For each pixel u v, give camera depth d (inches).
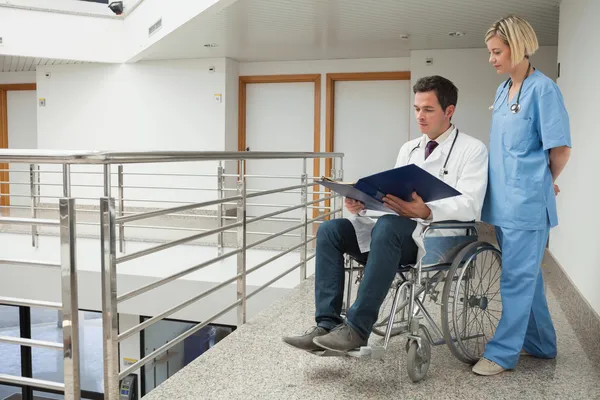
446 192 82.1
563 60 186.9
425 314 96.2
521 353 104.3
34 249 257.3
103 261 78.8
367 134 316.2
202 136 325.1
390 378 92.7
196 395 86.1
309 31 248.8
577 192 150.9
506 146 91.4
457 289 92.5
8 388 335.6
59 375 333.4
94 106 342.6
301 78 320.5
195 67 322.3
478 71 279.0
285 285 224.4
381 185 83.4
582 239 140.9
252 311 229.8
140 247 239.6
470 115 281.4
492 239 251.9
